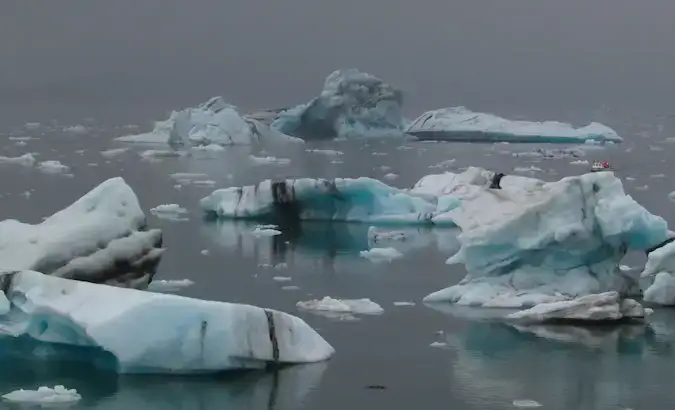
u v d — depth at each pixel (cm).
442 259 2694
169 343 1555
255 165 5553
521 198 2159
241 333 1590
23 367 1617
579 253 2114
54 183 4369
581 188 2100
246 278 2412
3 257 1881
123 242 1978
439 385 1593
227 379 1568
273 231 3105
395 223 3297
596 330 1931
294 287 2306
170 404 1470
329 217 3356
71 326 1589
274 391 1534
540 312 1995
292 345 1667
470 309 2092
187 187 4409
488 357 1748
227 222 3316
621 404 1519
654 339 1866
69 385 1537
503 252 2141
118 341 1550
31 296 1605
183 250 2791
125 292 1593
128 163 5538
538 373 1667
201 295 2203
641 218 2072
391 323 1972
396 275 2473
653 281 2233
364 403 1498
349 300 2134
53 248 1895
